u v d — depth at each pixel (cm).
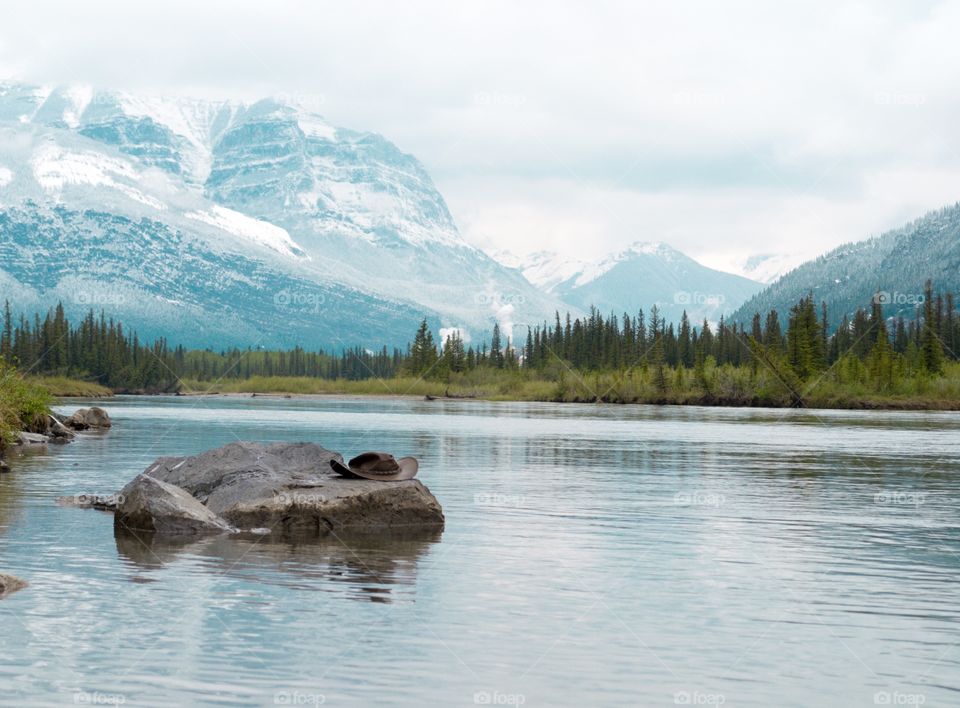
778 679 1339
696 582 1891
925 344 16462
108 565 1964
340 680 1305
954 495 3309
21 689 1252
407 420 9356
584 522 2639
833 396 14438
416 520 2555
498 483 3603
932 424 8988
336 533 2428
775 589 1836
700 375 15825
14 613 1579
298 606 1659
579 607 1688
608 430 7619
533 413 11650
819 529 2545
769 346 16125
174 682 1285
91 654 1384
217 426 7719
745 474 4006
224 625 1536
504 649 1448
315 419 9419
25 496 2983
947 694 1291
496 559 2098
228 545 2228
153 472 2892
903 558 2147
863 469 4259
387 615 1616
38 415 5603
